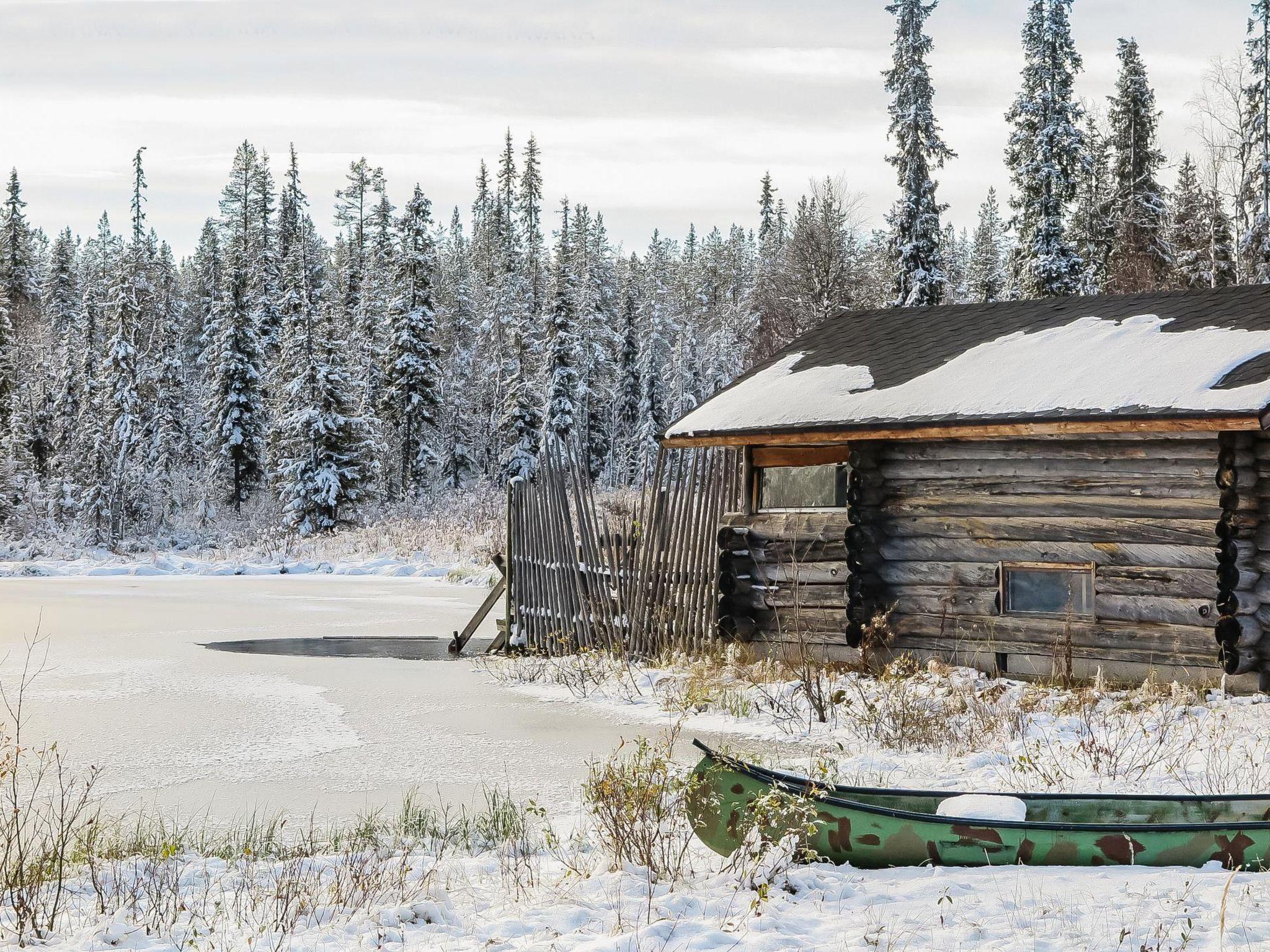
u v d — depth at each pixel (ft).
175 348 263.70
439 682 49.65
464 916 19.92
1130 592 42.73
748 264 383.04
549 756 34.65
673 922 18.76
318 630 71.26
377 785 31.07
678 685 45.78
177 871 22.21
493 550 128.06
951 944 17.25
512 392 220.84
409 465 218.38
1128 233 173.47
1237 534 40.29
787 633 50.60
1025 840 21.38
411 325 220.23
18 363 248.73
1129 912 18.29
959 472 46.52
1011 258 153.99
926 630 47.06
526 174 335.26
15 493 193.06
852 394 49.32
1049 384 43.86
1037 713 37.88
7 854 22.04
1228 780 28.32
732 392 55.16
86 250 372.79
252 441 212.43
